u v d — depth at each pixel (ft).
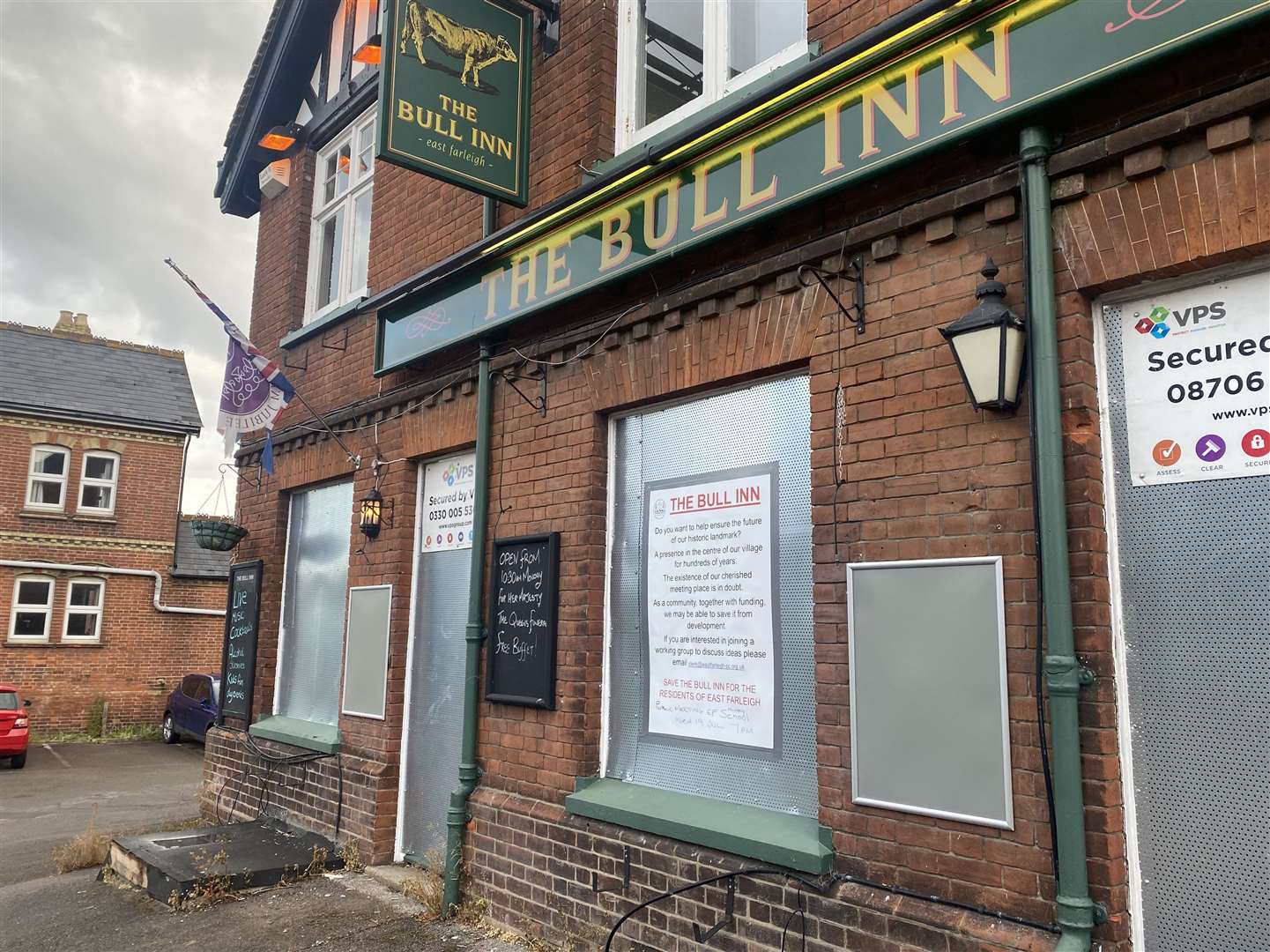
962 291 11.37
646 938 13.99
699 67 17.31
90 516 62.90
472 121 18.34
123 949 16.81
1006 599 10.48
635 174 15.53
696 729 14.71
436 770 20.43
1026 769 10.07
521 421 18.42
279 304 29.86
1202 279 9.87
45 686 60.23
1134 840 9.68
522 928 16.25
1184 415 9.87
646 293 15.96
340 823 22.17
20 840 29.45
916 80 11.60
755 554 14.17
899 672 11.27
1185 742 9.48
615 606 16.46
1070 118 10.57
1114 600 10.05
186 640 65.16
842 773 11.81
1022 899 9.97
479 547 18.66
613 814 14.75
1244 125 9.18
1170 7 9.36
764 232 13.91
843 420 12.47
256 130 31.53
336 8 29.50
